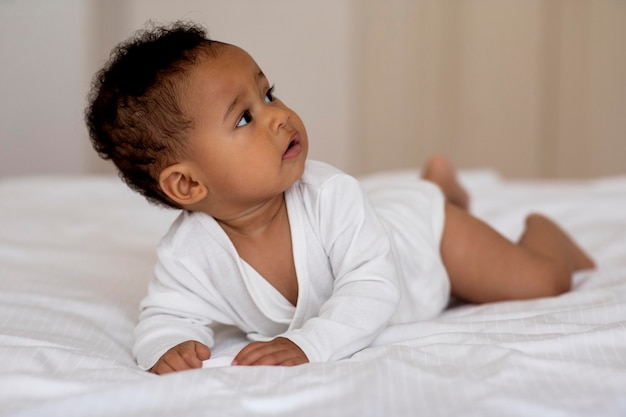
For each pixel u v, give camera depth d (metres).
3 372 0.94
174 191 1.15
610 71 3.35
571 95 3.41
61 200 2.29
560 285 1.37
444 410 0.81
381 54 3.57
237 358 0.99
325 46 3.60
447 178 1.71
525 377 0.88
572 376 0.88
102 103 1.16
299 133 1.12
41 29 3.33
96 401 0.84
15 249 1.63
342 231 1.12
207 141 1.09
